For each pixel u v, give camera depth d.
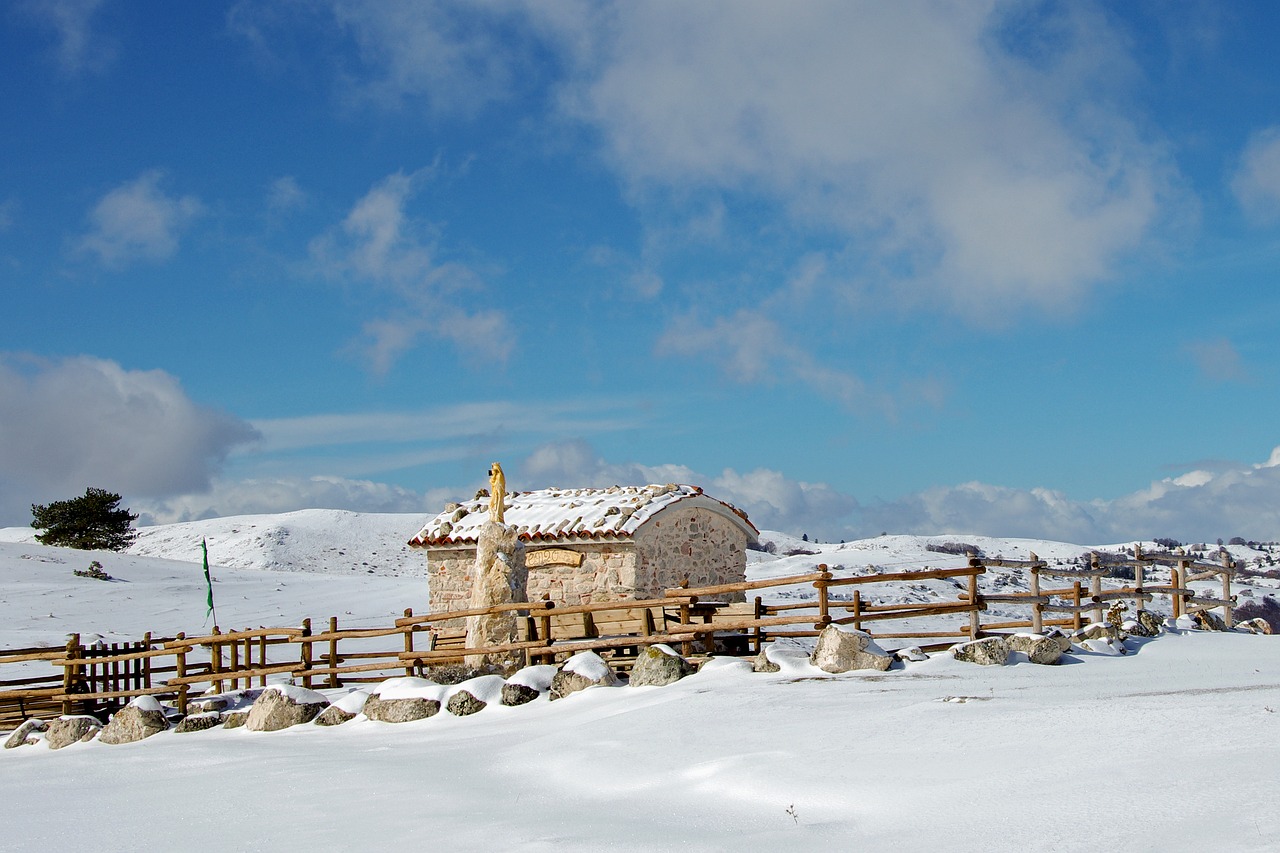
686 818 9.83
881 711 12.64
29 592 48.09
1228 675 15.12
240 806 12.49
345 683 26.78
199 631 40.88
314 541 96.56
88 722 21.52
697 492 27.06
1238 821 7.43
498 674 20.00
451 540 28.25
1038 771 9.49
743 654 21.56
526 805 11.13
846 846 8.37
